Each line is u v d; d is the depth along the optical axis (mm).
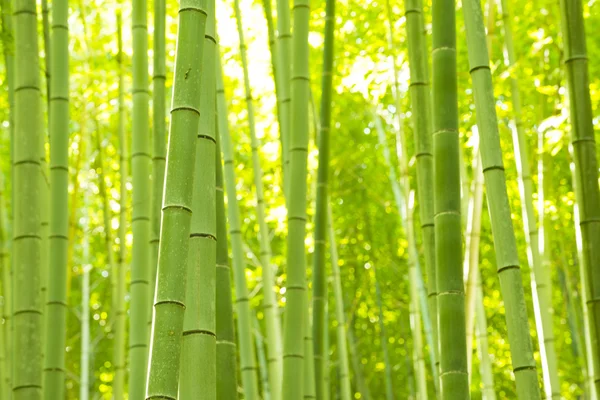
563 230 8305
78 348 11156
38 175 3580
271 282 5680
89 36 8086
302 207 3668
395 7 7488
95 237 10055
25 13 3658
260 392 10727
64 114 4141
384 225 10242
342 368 6590
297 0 3963
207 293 2430
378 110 9195
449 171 3006
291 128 3793
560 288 9641
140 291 4164
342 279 10516
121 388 6090
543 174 7586
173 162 2254
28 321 3449
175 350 2113
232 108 8117
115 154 8961
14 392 3404
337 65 7668
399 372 11359
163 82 3748
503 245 2922
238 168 8883
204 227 2467
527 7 7395
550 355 5738
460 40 7934
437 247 2967
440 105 3068
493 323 9641
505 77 6117
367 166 9711
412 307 7148
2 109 6426
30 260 3500
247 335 4766
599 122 7168
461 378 2834
